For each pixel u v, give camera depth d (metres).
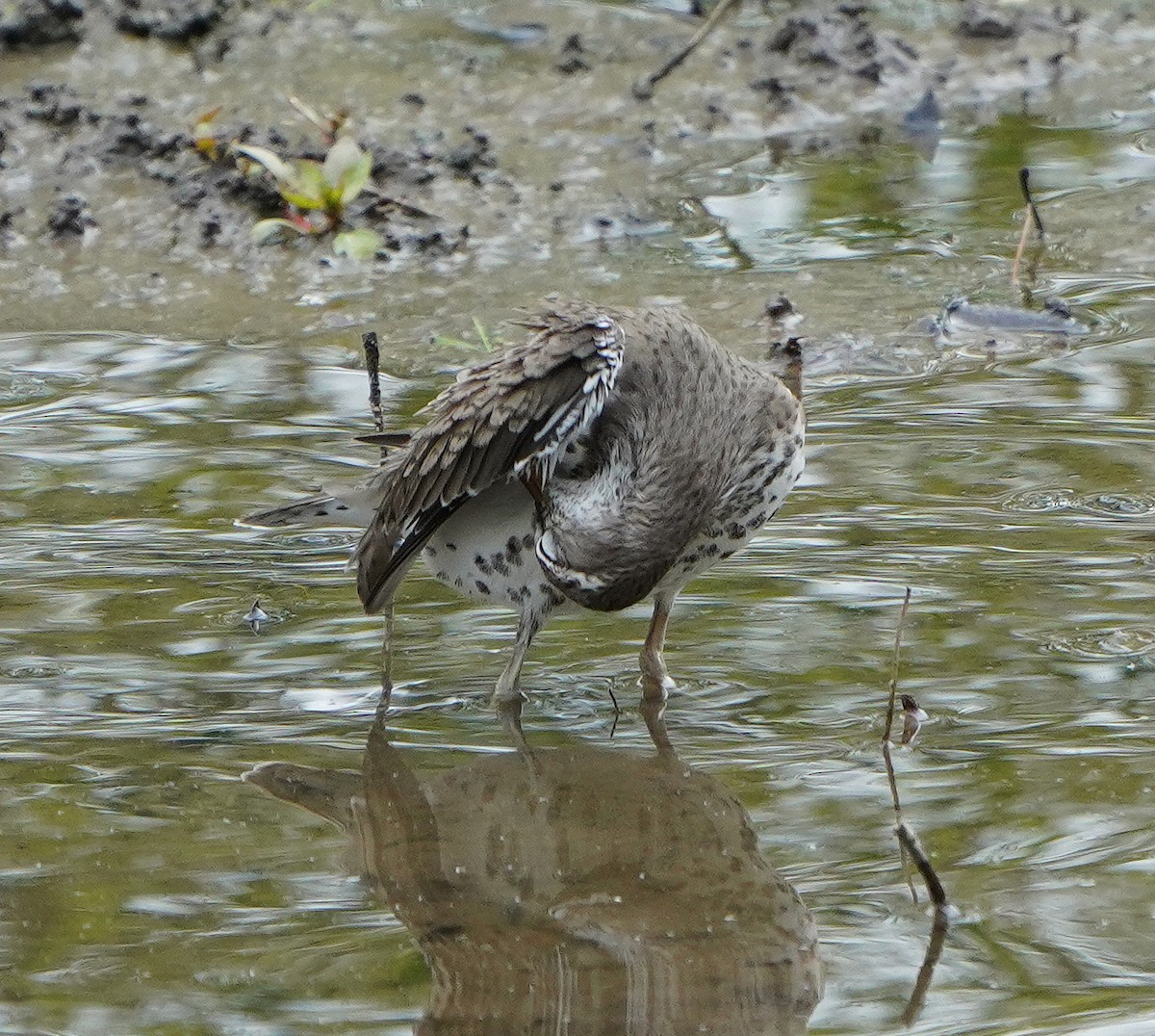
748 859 8.44
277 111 19.11
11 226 17.36
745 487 10.32
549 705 10.23
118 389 14.69
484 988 7.43
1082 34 21.22
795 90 20.02
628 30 20.89
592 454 10.39
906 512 12.35
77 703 10.19
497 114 19.27
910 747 9.45
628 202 17.73
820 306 15.66
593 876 8.40
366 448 13.48
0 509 12.71
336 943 7.85
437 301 16.02
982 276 16.14
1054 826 8.56
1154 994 7.18
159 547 12.19
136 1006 7.36
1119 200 17.50
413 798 9.20
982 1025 7.02
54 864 8.54
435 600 11.70
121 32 20.38
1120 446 13.20
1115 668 10.20
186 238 17.12
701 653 10.72
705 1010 7.26
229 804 9.13
